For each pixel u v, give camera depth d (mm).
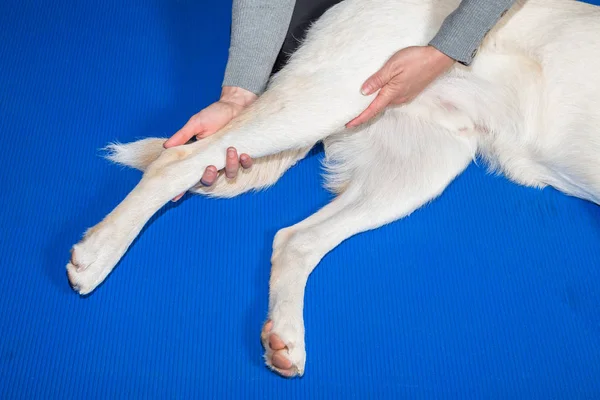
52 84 1936
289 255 1725
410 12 1739
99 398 1618
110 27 2035
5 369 1624
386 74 1681
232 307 1720
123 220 1679
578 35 1779
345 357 1692
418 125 1842
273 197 1845
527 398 1687
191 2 2092
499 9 1642
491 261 1809
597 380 1714
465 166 1848
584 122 1781
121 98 1933
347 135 1845
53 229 1763
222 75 1982
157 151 1774
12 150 1840
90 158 1850
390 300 1753
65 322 1675
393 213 1796
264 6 1733
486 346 1726
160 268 1742
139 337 1675
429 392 1677
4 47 1979
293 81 1742
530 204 1883
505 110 1805
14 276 1708
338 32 1747
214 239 1783
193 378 1650
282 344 1621
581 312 1771
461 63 1718
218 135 1728
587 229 1863
